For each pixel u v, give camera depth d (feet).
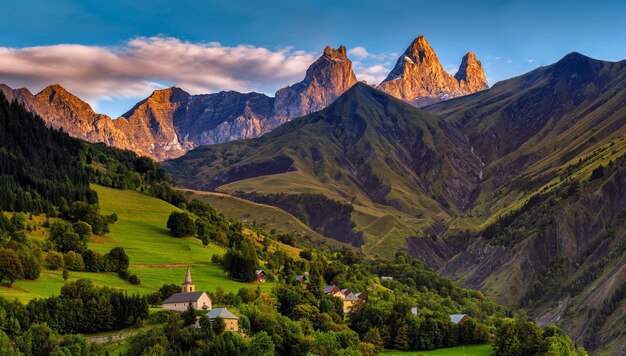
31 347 575.38
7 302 622.54
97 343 623.36
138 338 621.72
